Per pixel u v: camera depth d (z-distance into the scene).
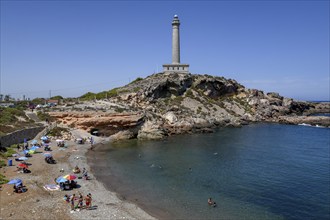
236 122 119.62
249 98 146.50
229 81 149.88
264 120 136.62
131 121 85.12
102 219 29.64
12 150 52.53
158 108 111.88
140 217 31.12
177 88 128.38
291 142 82.56
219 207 35.12
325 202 37.44
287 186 43.56
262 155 65.06
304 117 137.38
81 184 40.56
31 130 66.62
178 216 32.16
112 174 47.56
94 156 60.03
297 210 34.84
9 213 28.91
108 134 84.62
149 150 68.81
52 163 49.50
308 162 58.88
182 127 96.69
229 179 46.62
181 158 60.75
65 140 71.81
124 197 37.12
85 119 82.69
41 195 34.41
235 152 68.00
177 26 136.75
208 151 68.56
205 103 128.38
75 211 30.91
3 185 36.00
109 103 107.38
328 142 83.12
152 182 44.12
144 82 132.00
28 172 42.41
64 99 136.12
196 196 38.62
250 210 34.53
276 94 161.00
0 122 68.31
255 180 46.31
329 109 187.62
